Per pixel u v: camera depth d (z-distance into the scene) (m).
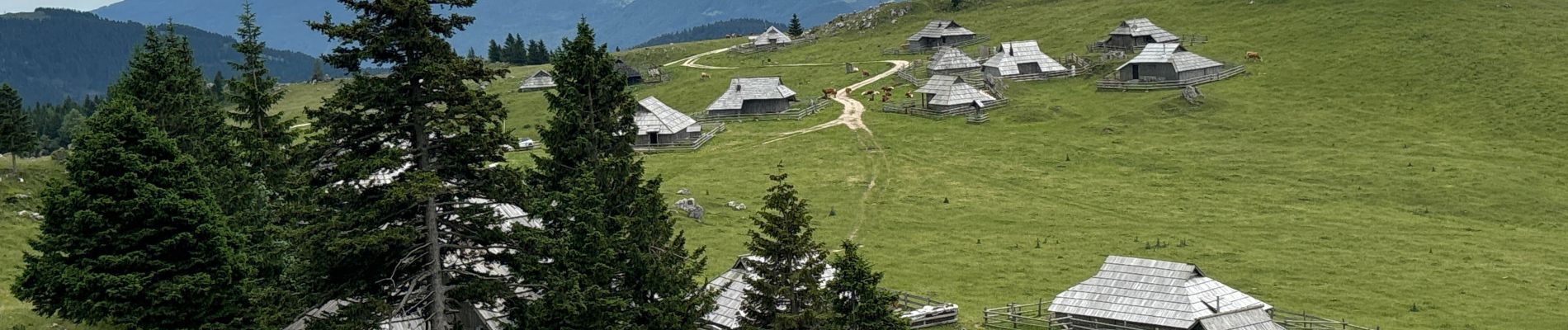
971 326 77.75
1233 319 72.25
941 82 160.50
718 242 103.62
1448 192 120.06
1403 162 130.50
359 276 52.22
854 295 58.19
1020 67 175.62
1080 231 108.88
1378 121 146.00
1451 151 134.25
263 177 75.31
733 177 129.62
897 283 91.88
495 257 54.00
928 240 105.81
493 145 50.59
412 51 49.06
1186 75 163.00
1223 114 149.75
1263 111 150.88
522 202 52.62
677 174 132.12
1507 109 145.75
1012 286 90.38
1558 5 180.12
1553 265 98.19
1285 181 125.88
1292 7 189.50
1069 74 174.62
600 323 56.97
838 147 143.12
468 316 66.12
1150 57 164.75
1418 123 145.00
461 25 50.66
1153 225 110.94
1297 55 171.25
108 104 74.25
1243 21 189.50
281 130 82.25
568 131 67.62
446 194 51.91
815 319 58.81
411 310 53.38
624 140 69.50
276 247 66.38
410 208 51.03
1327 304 86.75
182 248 63.75
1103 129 146.88
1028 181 127.56
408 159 50.03
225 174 73.62
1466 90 152.62
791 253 59.66
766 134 153.25
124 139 64.00
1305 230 108.69
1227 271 95.94
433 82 48.75
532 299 59.50
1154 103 154.38
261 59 83.50
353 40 48.72
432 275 51.16
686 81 197.88
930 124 153.00
